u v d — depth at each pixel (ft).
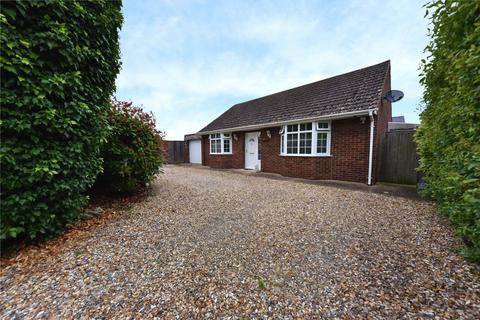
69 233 9.46
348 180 23.41
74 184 9.17
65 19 8.15
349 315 4.93
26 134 7.38
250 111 39.58
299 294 5.73
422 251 7.52
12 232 7.19
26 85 7.04
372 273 6.49
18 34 6.87
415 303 5.13
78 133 8.89
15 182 7.17
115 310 5.18
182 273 6.73
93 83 10.14
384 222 10.60
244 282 6.28
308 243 8.70
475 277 5.75
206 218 11.73
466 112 5.79
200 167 42.86
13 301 5.47
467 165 5.73
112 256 7.73
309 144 26.02
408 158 21.68
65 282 6.23
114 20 11.16
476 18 5.36
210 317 4.98
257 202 14.88
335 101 25.45
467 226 6.37
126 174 14.71
